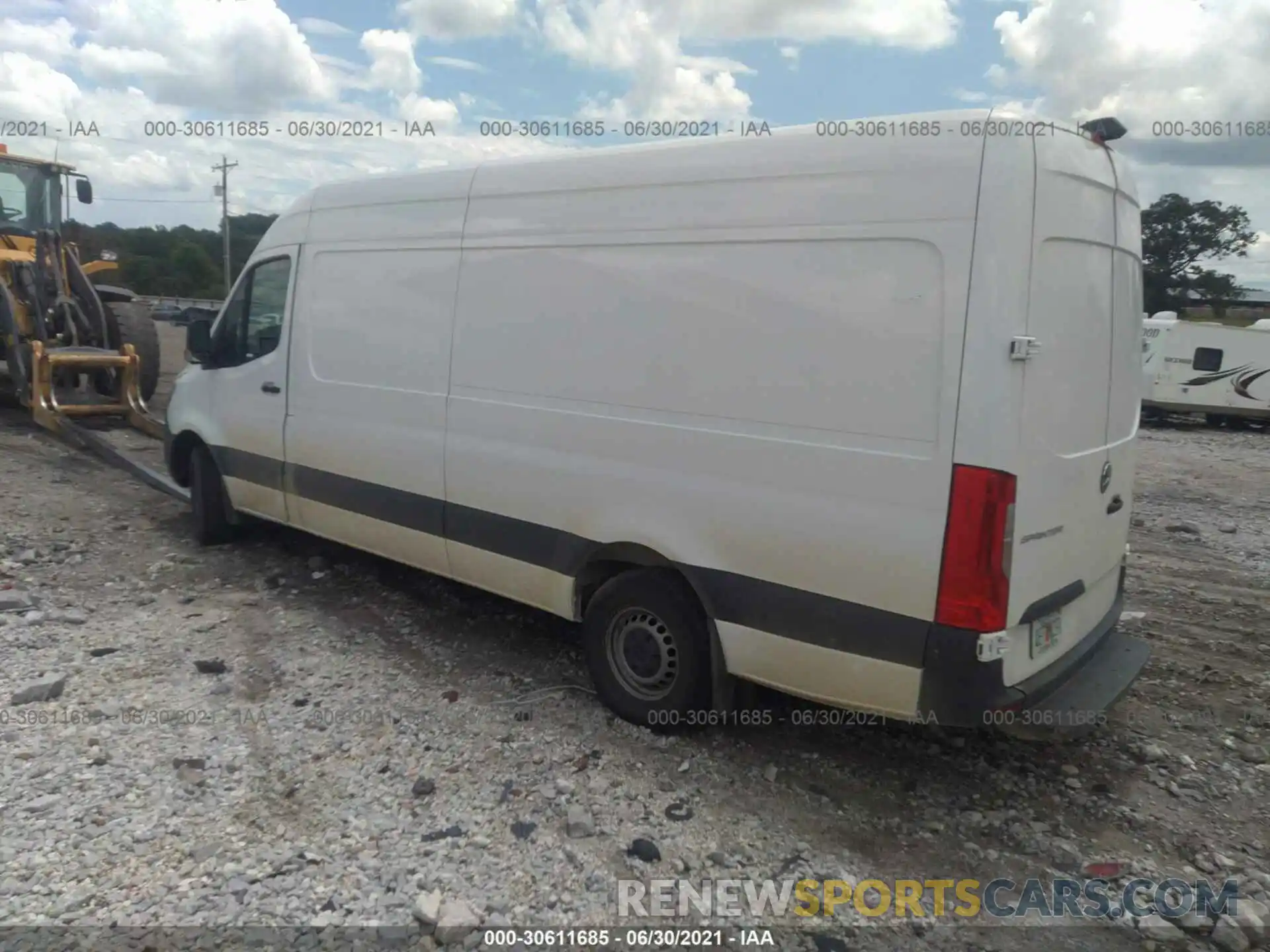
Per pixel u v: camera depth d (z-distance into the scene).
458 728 4.38
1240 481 12.98
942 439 3.31
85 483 8.76
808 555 3.66
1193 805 3.93
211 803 3.72
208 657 5.06
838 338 3.54
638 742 4.28
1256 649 5.73
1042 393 3.43
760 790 3.95
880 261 3.44
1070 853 3.58
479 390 4.84
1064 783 4.08
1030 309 3.30
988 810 3.86
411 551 5.43
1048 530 3.57
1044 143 3.36
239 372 6.46
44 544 6.88
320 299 5.82
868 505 3.49
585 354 4.36
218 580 6.32
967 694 3.39
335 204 5.78
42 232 10.84
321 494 5.92
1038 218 3.31
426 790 3.83
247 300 6.48
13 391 12.41
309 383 5.89
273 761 4.05
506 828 3.62
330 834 3.54
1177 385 21.02
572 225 4.39
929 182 3.33
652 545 4.15
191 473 7.09
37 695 4.48
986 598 3.31
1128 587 7.09
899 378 3.40
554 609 4.71
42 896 3.16
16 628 5.30
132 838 3.47
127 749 4.08
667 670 4.25
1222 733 4.58
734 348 3.83
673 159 4.05
